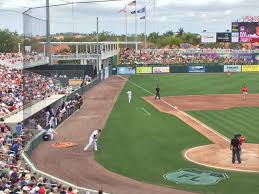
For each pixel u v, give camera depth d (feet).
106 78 317.83
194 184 84.23
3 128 110.83
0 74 190.80
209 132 130.11
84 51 349.00
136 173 91.86
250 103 190.60
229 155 103.76
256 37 394.32
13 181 72.69
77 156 105.70
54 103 158.30
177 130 134.00
